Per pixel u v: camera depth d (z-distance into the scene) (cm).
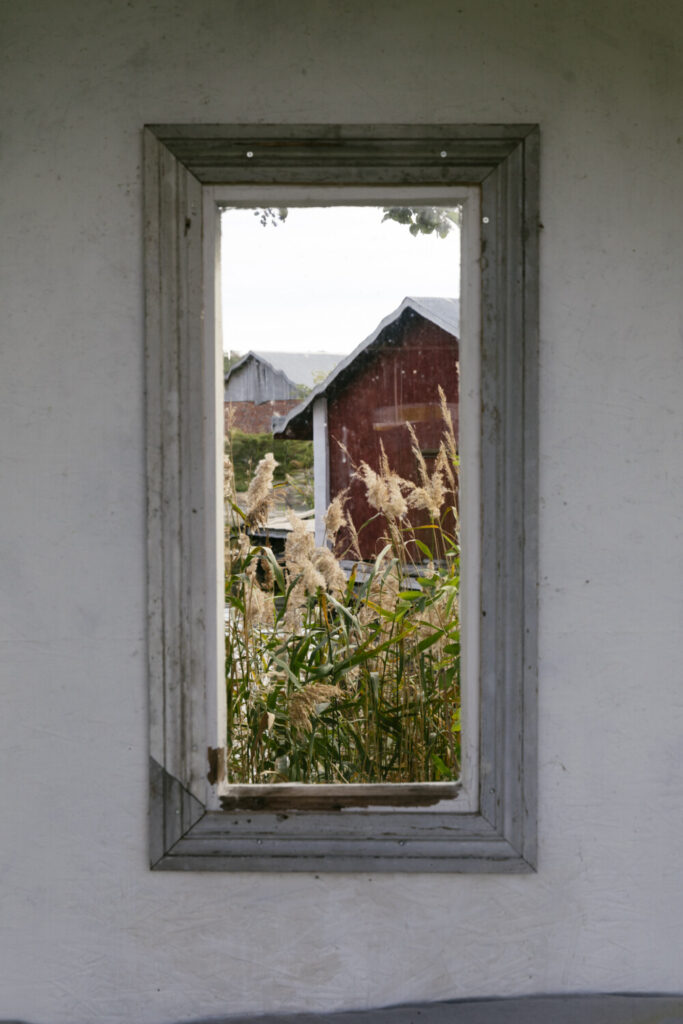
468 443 195
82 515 194
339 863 196
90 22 187
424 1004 200
